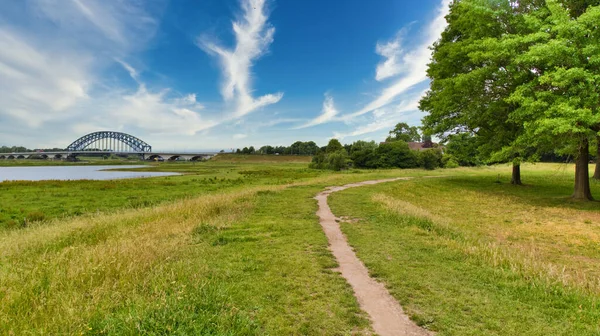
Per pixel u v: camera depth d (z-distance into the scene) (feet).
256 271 23.32
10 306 16.42
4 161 530.68
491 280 21.56
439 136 103.09
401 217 42.80
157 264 23.36
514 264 24.64
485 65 74.95
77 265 22.13
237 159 486.38
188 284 19.48
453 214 57.26
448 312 17.19
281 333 15.07
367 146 290.97
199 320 15.14
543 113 57.21
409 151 235.20
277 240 32.65
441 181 106.42
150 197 87.04
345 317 16.67
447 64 86.94
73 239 34.63
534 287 20.25
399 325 15.96
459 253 27.68
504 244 36.68
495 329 15.53
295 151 536.01
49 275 20.45
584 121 51.13
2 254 28.55
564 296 19.04
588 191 67.97
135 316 15.01
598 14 51.70
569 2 65.57
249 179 145.18
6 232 45.60
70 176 217.36
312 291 19.90
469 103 78.69
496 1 69.87
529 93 62.23
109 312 16.15
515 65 64.90
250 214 48.47
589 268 28.89
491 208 63.52
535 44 61.16
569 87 55.77
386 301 18.66
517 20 68.90
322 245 30.71
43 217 60.44
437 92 93.61
